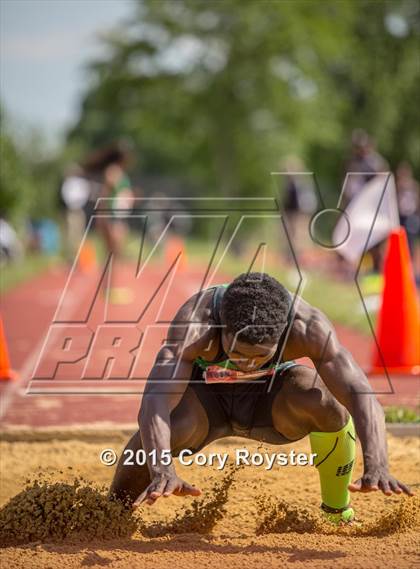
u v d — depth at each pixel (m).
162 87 84.56
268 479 11.42
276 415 9.04
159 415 8.19
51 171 99.38
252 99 82.75
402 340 17.20
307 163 92.06
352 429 9.20
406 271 17.34
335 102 87.00
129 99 86.50
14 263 55.03
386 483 7.73
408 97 96.31
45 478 11.64
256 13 79.62
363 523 9.56
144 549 8.46
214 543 8.67
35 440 13.45
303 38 80.50
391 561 7.89
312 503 10.38
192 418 8.84
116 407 15.66
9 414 15.12
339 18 84.81
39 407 15.66
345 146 94.00
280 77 82.00
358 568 7.70
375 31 94.75
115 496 9.23
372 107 94.06
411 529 9.18
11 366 19.72
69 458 12.62
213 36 81.75
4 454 12.80
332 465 9.27
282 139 83.38
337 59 87.56
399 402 15.20
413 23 95.44
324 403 8.87
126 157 31.14
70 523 8.94
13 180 57.50
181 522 9.40
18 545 8.75
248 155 84.62
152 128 88.62
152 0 82.06
